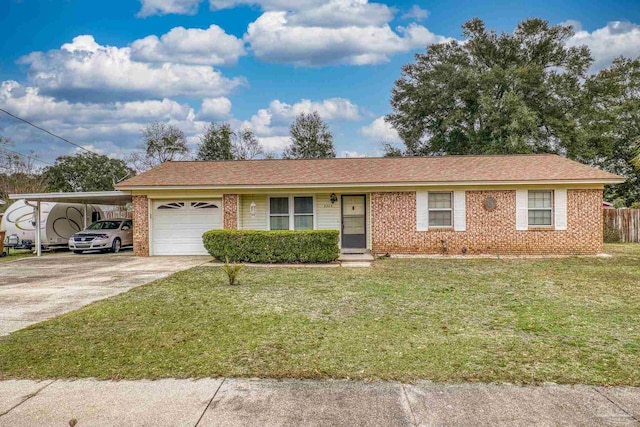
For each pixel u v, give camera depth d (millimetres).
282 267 12297
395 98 35375
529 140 27453
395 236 15102
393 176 15266
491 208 14867
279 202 16125
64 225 19922
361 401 3705
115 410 3561
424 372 4312
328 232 13102
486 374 4258
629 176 30594
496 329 5852
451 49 33500
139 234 15812
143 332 5758
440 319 6402
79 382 4137
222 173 16531
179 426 3311
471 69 30234
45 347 5160
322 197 16078
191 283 9586
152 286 9242
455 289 8812
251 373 4320
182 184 15234
